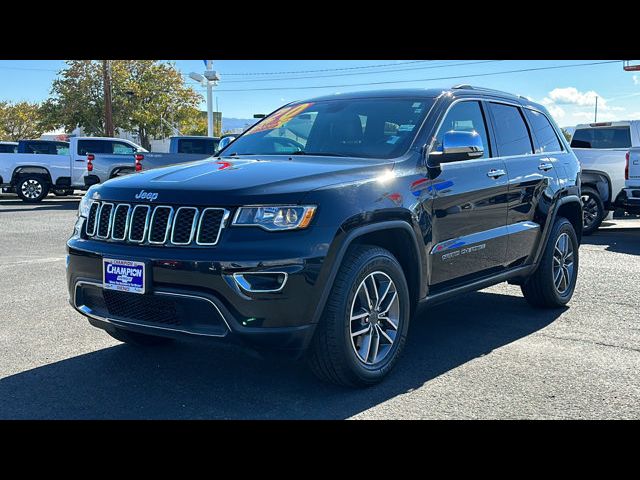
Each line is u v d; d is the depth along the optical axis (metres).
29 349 4.84
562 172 6.09
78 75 41.09
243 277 3.44
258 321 3.48
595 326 5.57
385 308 4.10
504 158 5.31
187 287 3.54
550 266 5.91
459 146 4.30
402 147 4.45
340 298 3.70
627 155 11.03
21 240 11.00
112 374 4.30
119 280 3.75
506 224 5.25
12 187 19.64
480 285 5.04
